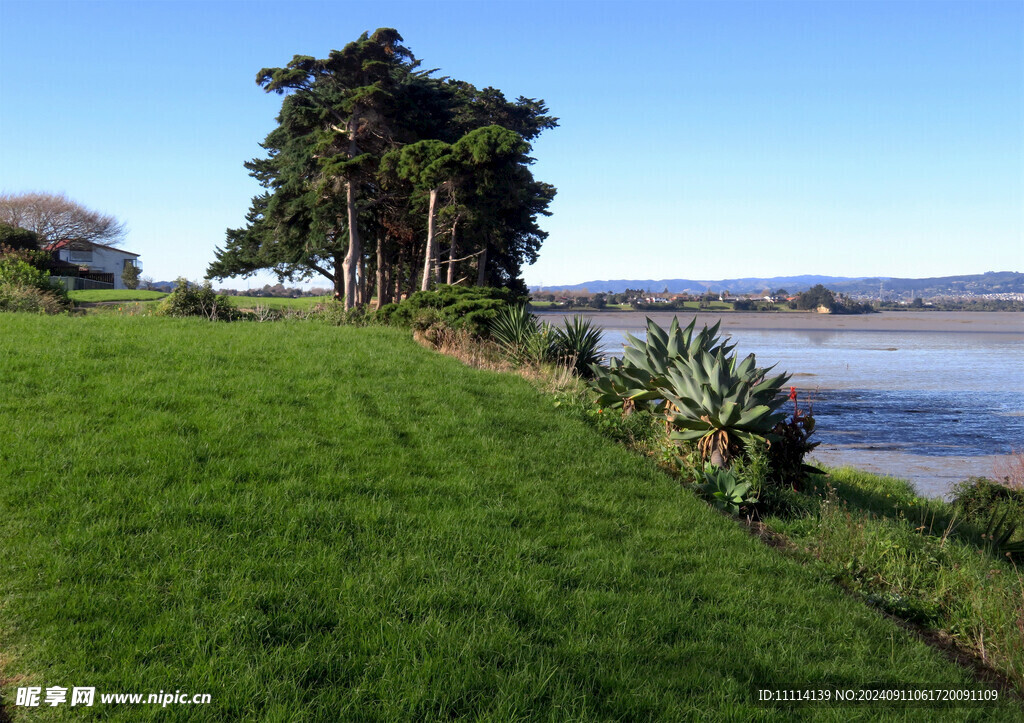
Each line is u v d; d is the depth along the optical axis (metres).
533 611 5.25
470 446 9.16
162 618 4.70
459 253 45.78
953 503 13.72
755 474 9.12
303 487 7.04
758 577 6.48
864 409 34.56
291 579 5.34
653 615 5.40
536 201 50.84
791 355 68.06
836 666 5.01
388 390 11.33
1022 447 25.23
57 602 4.82
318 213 42.34
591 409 12.15
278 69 40.75
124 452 7.42
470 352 18.33
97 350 11.80
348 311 26.58
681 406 10.04
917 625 6.31
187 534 5.81
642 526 7.48
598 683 4.50
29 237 69.06
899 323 182.38
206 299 25.17
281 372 11.62
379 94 39.41
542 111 55.81
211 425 8.47
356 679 4.31
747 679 4.74
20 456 7.03
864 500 12.30
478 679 4.35
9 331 13.10
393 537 6.26
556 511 7.43
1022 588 6.43
